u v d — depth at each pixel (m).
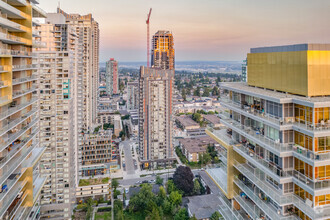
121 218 100.31
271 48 39.22
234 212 44.97
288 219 33.94
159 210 102.44
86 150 152.62
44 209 99.62
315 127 30.66
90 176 136.00
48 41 106.81
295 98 32.38
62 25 107.62
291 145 33.50
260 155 39.12
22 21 51.59
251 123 41.38
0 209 42.28
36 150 60.25
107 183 120.69
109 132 163.88
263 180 38.31
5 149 45.28
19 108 49.03
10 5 48.22
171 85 156.25
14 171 49.69
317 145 30.77
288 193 34.56
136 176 149.38
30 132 56.94
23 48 52.59
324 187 30.81
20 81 49.62
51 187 100.25
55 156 99.31
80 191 117.12
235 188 44.84
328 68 32.56
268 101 36.88
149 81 152.88
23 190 52.22
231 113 47.94
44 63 95.94
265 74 40.53
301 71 32.91
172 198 109.19
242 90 40.75
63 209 101.19
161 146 160.25
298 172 33.12
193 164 160.12
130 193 123.62
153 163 159.75
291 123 33.50
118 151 186.25
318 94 32.41
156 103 155.38
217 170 51.97
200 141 182.38
